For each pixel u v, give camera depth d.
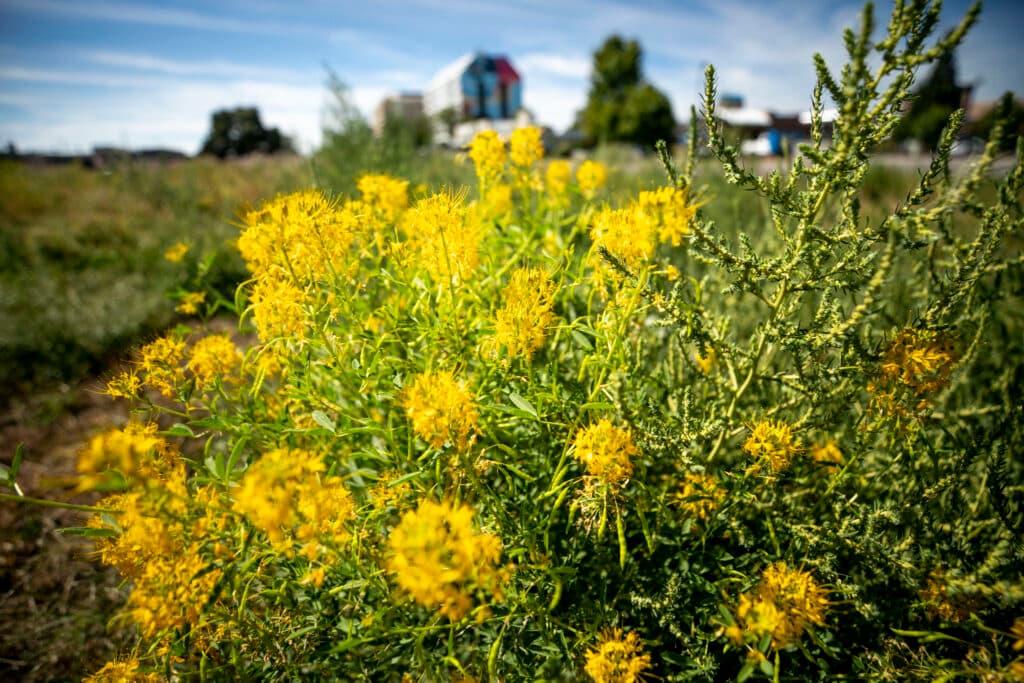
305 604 1.45
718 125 1.14
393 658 1.36
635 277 1.37
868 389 1.35
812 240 1.19
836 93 1.02
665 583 1.45
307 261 1.42
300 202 1.45
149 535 1.08
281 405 1.72
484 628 1.41
